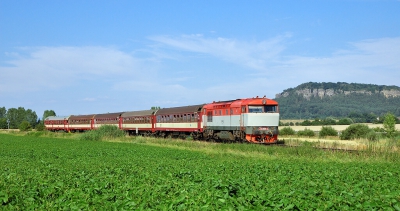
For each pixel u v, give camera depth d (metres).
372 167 21.06
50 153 35.88
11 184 15.66
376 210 10.87
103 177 17.92
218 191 13.35
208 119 47.97
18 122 163.25
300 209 11.06
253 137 39.78
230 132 43.41
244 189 14.35
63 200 13.07
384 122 55.84
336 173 17.95
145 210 11.30
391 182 15.80
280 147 33.88
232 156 31.39
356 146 36.69
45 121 111.38
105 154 34.75
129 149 39.25
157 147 42.84
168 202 12.12
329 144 39.78
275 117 40.38
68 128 95.19
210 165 22.92
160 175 18.56
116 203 12.21
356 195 12.55
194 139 52.44
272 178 16.83
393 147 31.67
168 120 58.28
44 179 17.19
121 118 73.81
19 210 12.03
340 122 126.94
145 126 65.06
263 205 11.73
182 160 28.03
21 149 40.91
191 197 12.61
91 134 64.44
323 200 12.42
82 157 31.48
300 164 23.33
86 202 12.27
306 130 65.31
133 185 15.55
